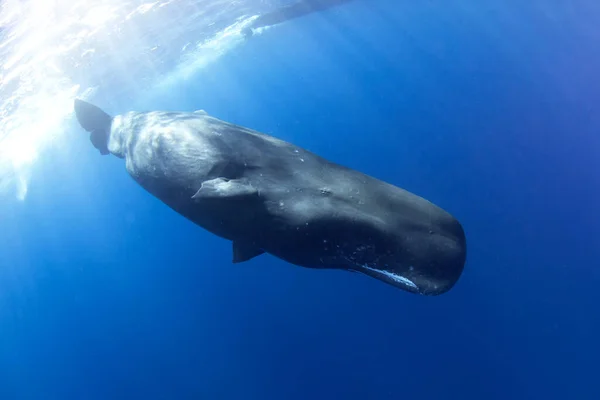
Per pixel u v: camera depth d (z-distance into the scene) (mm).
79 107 9906
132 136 7953
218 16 23484
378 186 5949
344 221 5582
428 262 5234
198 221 7090
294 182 6094
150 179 7293
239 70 35000
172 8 20312
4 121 20422
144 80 27109
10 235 35562
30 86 19250
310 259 6109
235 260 7301
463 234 5516
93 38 19141
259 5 24422
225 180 6047
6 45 16266
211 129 6824
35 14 15523
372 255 5504
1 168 24688
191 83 32719
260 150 6496
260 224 6066
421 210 5598
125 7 18359
